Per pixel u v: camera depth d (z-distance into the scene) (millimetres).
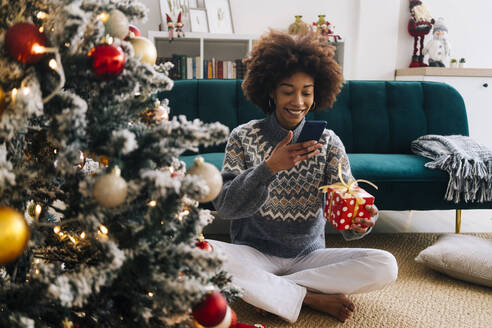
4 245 444
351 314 1182
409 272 1540
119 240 565
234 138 1229
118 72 506
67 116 459
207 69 3266
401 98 2236
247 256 1201
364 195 1118
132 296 574
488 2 3734
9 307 500
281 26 3553
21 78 498
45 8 516
